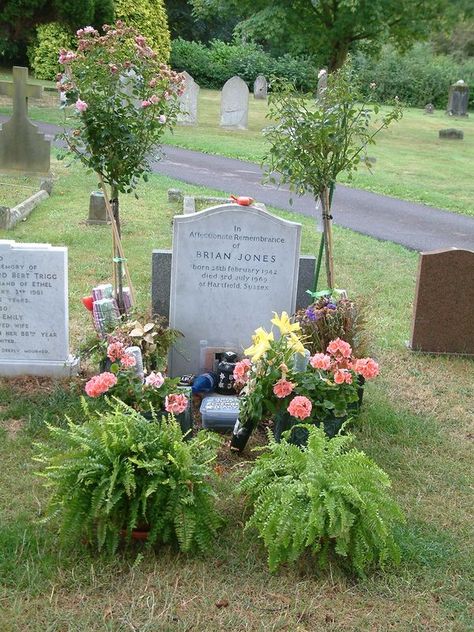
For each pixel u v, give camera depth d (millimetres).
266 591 2164
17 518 2418
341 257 5984
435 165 11789
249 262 3443
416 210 8555
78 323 4145
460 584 2232
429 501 2680
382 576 2238
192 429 3039
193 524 2215
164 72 3432
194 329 3521
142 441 2275
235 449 2932
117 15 17172
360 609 2111
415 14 14383
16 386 3385
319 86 4188
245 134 12969
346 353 2756
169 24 23625
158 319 3395
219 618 2051
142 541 2324
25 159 7961
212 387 3383
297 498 2205
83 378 3383
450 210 8703
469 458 3023
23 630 1982
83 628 1985
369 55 16078
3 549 2264
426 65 23109
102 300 3350
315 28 14508
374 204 8711
